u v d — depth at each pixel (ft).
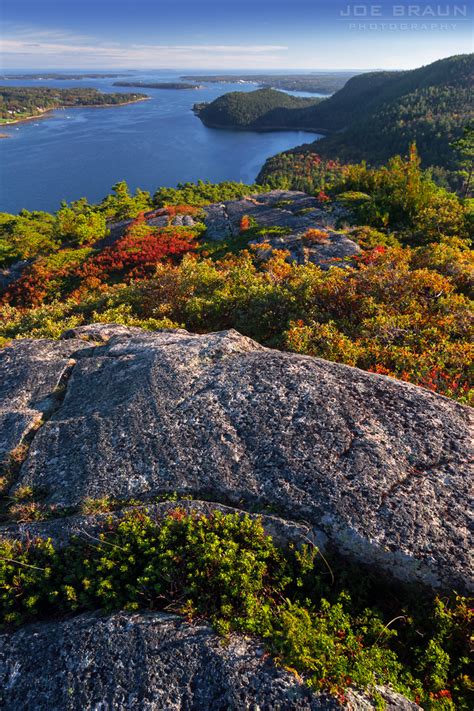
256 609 12.69
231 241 105.81
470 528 13.79
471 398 21.71
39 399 22.36
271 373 20.92
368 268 41.42
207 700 10.70
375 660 11.45
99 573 13.80
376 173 133.90
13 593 13.88
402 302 35.94
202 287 46.47
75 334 30.60
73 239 170.09
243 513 14.90
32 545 14.83
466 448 16.35
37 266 120.88
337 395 19.10
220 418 18.67
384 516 14.26
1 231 246.06
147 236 124.67
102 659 11.79
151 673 11.34
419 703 11.32
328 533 14.33
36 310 48.93
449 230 87.35
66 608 13.60
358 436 17.02
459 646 12.45
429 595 13.26
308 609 13.38
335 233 90.43
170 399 20.11
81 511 15.79
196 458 17.16
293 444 17.04
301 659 11.03
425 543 13.51
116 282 103.55
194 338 25.98
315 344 29.48
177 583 13.42
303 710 10.28
